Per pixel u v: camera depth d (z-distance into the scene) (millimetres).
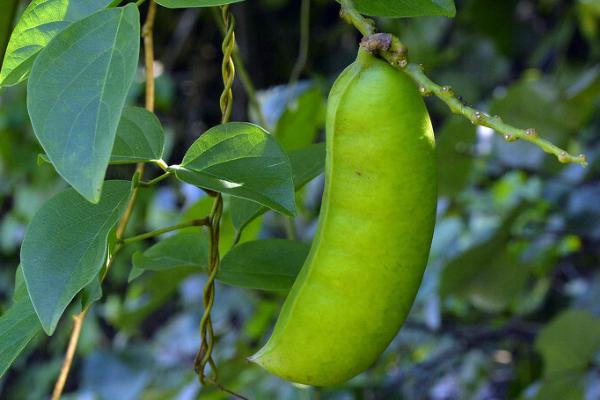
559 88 1154
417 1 652
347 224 613
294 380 636
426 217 612
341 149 609
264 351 635
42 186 1597
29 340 633
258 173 627
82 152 569
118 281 1593
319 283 621
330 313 620
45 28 627
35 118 577
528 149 1107
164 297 908
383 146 603
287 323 628
